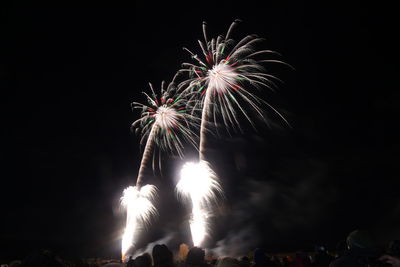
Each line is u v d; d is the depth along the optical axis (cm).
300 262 700
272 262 620
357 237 512
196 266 607
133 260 638
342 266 504
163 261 578
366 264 505
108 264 651
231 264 606
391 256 554
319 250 723
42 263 525
